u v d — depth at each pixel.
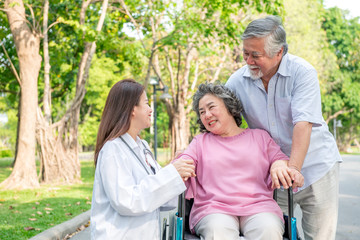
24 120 10.83
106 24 15.04
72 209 7.27
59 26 15.13
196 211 2.68
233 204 2.65
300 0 27.69
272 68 2.82
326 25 38.50
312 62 27.73
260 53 2.67
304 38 27.27
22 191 9.92
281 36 2.65
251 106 3.04
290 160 2.69
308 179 3.01
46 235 5.04
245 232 2.55
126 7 14.46
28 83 10.81
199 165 2.85
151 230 2.39
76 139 13.19
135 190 2.31
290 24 26.61
